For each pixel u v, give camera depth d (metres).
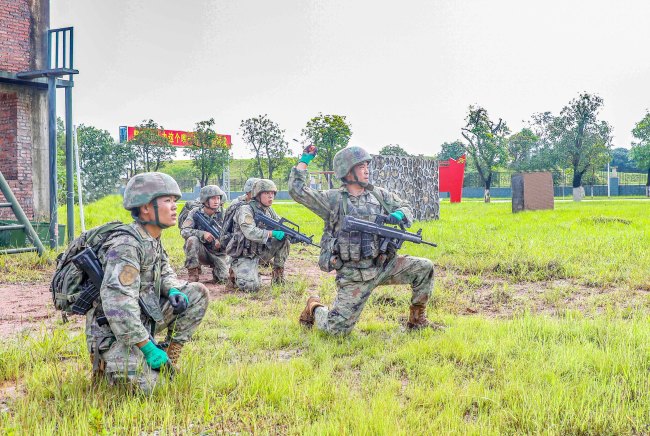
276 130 79.00
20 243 12.13
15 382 4.68
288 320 6.65
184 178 95.50
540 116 92.00
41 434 3.49
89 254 3.99
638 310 6.80
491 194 88.75
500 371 4.64
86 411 3.74
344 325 5.84
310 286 9.19
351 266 5.72
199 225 9.73
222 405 4.01
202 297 4.64
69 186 13.13
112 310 3.89
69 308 4.16
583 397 3.95
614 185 91.50
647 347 5.04
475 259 10.88
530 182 29.81
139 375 4.08
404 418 3.78
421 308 6.20
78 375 4.39
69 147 13.17
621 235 14.47
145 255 4.12
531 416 3.78
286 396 4.16
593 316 6.64
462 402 4.07
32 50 15.84
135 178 4.16
